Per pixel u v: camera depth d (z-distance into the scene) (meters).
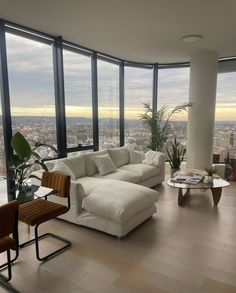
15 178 2.98
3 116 3.40
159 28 3.56
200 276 2.07
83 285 1.96
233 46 4.46
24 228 2.96
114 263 2.26
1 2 2.76
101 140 5.38
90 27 3.53
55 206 2.43
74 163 3.88
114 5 2.84
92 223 2.86
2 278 2.04
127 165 4.88
